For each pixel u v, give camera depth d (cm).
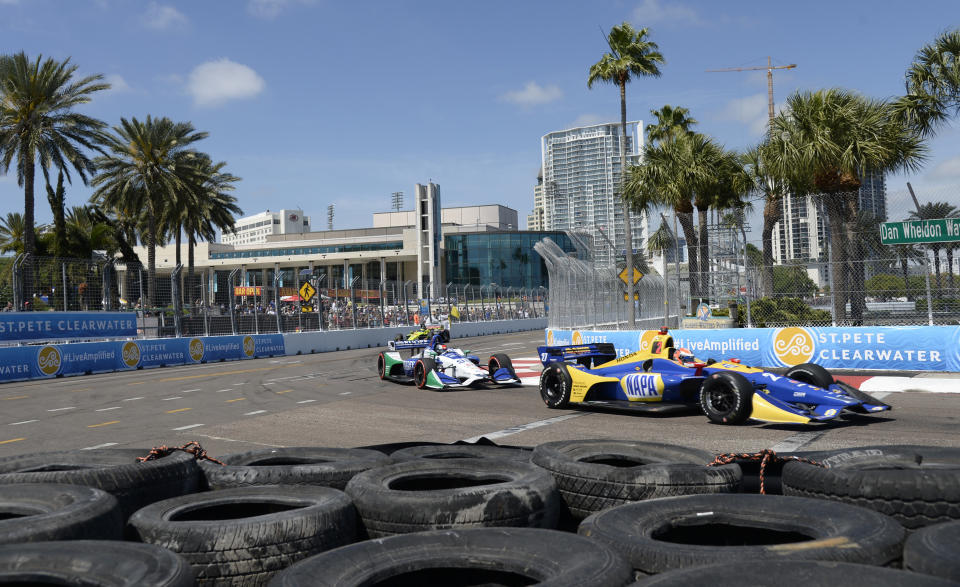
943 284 1464
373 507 330
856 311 1568
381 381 1728
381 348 3422
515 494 331
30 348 2077
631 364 1083
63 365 2164
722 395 934
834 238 1617
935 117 1947
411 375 1688
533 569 242
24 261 2159
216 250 10256
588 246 2483
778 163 1917
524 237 9212
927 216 1478
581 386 1102
